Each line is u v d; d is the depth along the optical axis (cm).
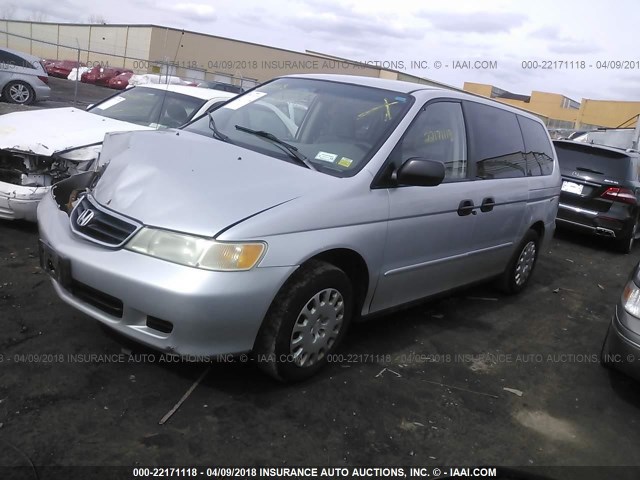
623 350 346
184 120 631
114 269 278
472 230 430
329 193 316
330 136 371
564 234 927
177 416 281
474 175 434
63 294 312
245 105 425
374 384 338
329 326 328
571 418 335
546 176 554
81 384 296
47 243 315
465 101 441
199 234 274
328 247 308
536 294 573
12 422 260
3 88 1549
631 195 802
